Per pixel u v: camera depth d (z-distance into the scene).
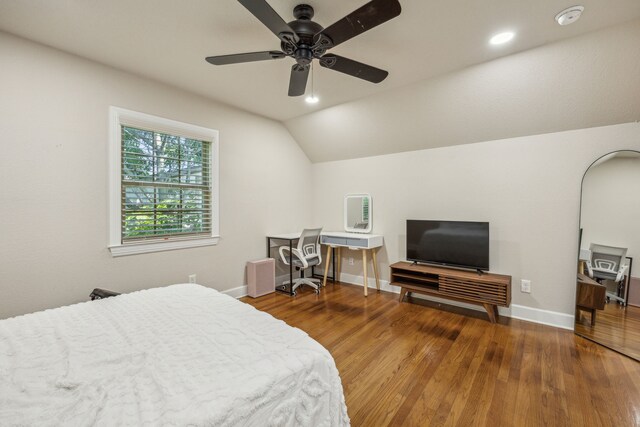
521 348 2.34
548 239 2.80
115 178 2.54
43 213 2.19
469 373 2.00
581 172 2.62
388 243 3.95
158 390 0.89
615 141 2.46
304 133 4.21
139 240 2.73
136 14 1.82
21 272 2.10
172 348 1.14
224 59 1.85
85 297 2.39
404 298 3.61
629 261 2.29
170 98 2.90
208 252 3.28
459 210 3.32
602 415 1.60
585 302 2.56
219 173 3.38
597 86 2.26
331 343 2.46
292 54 1.76
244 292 3.68
